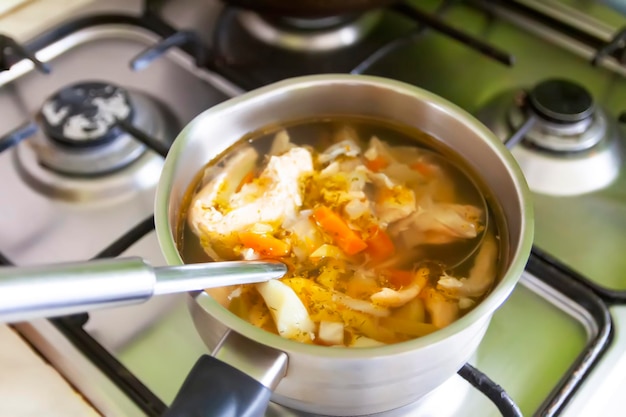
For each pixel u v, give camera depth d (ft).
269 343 1.38
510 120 2.37
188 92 2.56
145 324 1.92
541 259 1.98
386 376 1.43
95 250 2.11
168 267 1.34
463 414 1.73
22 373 1.78
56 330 1.82
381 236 1.80
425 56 2.70
